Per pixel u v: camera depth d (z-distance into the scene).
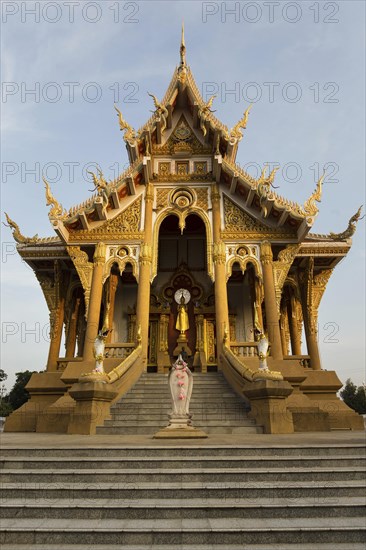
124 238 18.45
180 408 9.78
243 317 22.94
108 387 12.14
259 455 7.03
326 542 4.79
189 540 4.79
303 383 16.44
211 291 23.14
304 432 12.64
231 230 18.56
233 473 6.23
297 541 4.80
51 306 20.88
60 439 9.47
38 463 6.66
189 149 20.42
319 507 5.35
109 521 5.18
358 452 7.13
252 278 21.88
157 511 5.33
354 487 5.87
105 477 6.26
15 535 4.84
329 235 20.03
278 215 18.08
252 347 16.88
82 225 18.33
